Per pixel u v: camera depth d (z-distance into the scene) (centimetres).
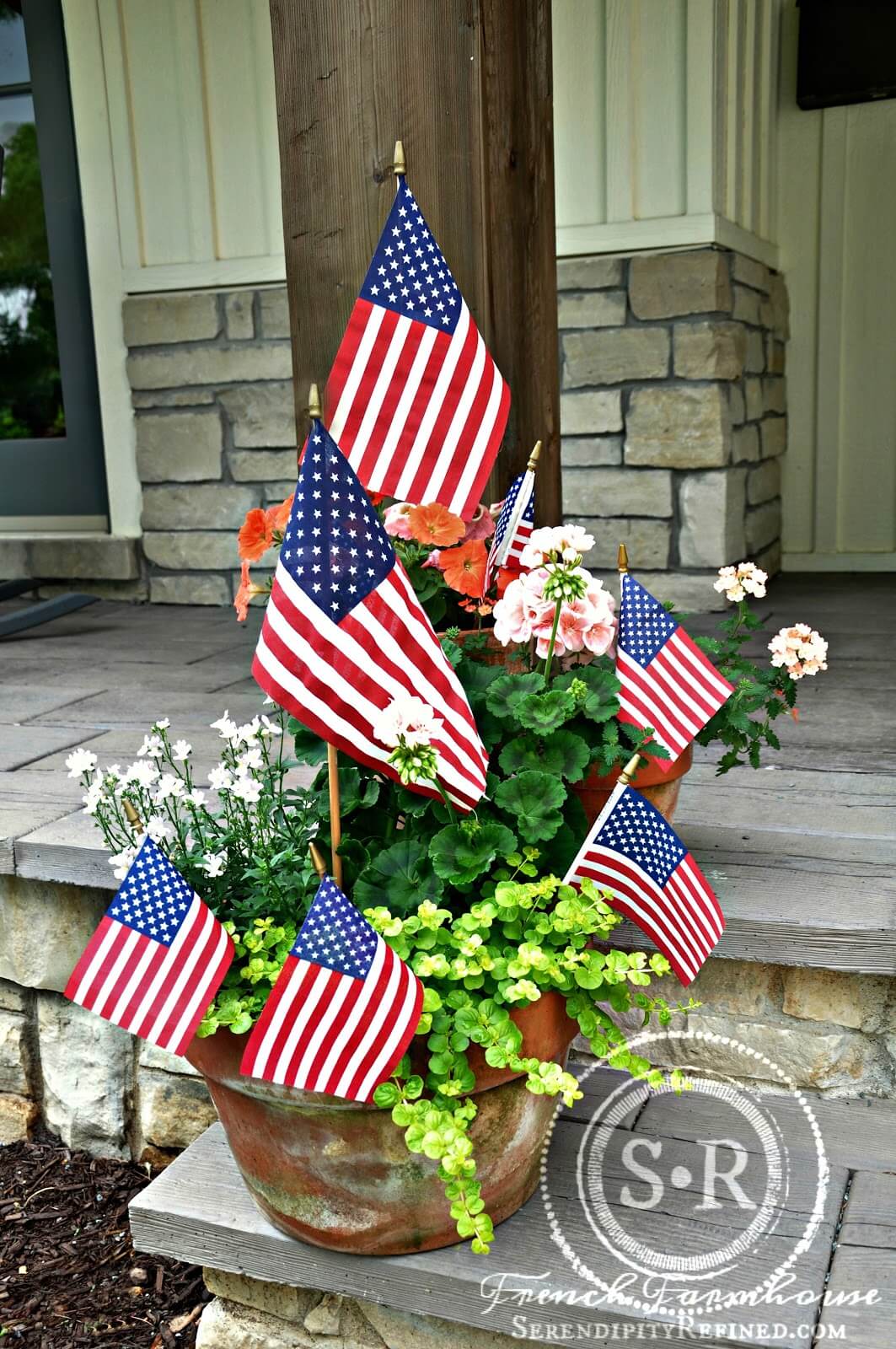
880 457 493
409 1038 130
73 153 461
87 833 214
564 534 147
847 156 472
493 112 199
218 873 156
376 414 148
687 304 396
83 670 361
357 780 157
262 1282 164
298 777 247
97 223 464
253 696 319
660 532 418
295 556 132
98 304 471
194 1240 160
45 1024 231
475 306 203
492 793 154
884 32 445
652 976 187
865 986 176
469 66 195
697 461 405
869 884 182
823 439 500
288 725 181
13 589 468
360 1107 136
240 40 426
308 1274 153
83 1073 230
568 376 418
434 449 149
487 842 143
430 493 150
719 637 370
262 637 133
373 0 196
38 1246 207
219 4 425
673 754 159
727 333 402
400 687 137
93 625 446
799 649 177
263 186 436
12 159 477
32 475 502
